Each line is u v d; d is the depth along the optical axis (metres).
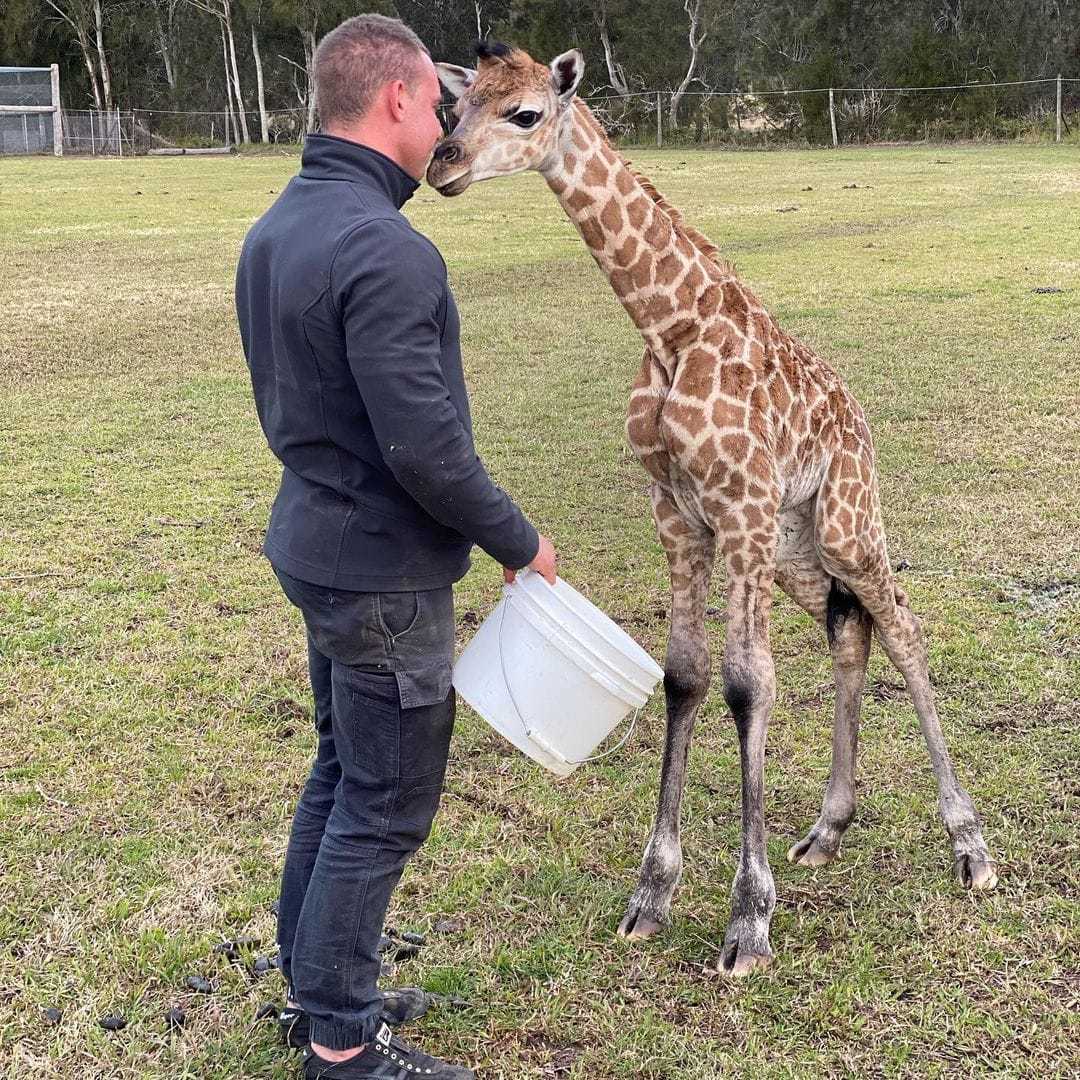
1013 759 4.12
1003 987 3.12
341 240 2.42
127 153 42.38
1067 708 4.44
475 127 3.00
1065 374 8.55
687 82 42.22
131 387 9.13
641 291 3.23
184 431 8.05
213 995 3.12
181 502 6.73
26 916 3.41
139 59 51.81
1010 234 14.83
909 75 34.91
